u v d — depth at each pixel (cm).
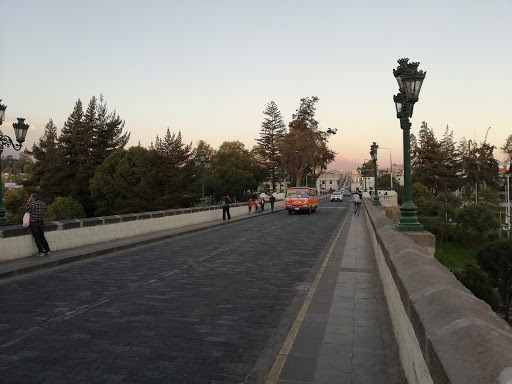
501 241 3859
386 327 505
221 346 483
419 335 224
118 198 5138
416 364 251
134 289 780
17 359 444
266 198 5659
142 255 1236
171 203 4825
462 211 6000
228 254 1244
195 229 1988
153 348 476
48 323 570
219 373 409
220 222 2442
